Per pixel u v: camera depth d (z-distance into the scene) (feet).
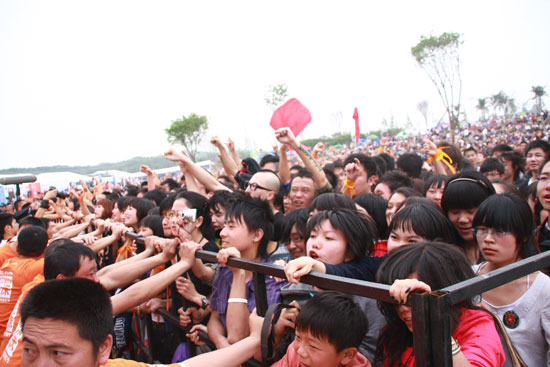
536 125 100.32
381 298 4.21
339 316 4.91
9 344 7.04
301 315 5.11
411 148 121.49
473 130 136.15
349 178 15.78
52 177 61.57
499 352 4.82
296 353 5.62
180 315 8.92
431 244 5.53
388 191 13.47
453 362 4.15
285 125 15.37
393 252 5.73
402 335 5.38
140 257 9.75
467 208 8.73
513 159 20.08
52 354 4.50
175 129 112.27
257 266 6.19
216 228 11.76
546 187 9.55
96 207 20.54
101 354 4.87
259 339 6.24
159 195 20.29
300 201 13.55
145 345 11.64
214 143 19.99
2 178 23.86
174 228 8.86
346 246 7.14
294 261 5.44
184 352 9.39
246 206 8.38
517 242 7.11
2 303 11.01
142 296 7.43
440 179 11.77
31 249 11.51
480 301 5.58
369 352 6.17
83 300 4.63
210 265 9.92
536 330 6.31
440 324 3.62
